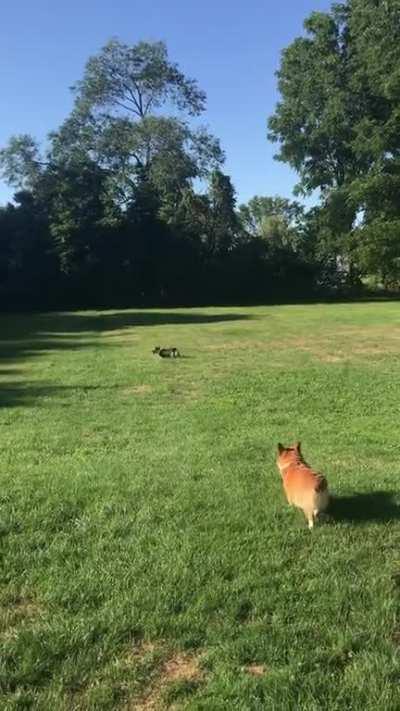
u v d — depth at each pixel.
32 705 3.16
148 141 55.62
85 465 7.56
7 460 8.05
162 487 6.40
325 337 24.61
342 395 12.66
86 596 4.16
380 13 45.34
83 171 55.50
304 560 4.66
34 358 19.64
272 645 3.59
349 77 51.69
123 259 56.34
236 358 18.97
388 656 3.48
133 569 4.51
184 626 3.80
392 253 47.34
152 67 55.47
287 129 54.91
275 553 4.77
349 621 3.84
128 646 3.63
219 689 3.24
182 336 26.12
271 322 32.38
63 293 55.69
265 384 14.14
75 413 11.44
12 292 54.84
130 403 12.34
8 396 13.32
